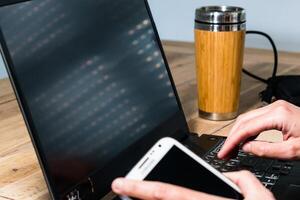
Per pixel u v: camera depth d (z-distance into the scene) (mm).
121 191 476
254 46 1763
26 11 613
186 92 1137
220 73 944
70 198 593
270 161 735
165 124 821
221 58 937
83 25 708
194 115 1000
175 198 468
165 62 884
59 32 658
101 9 759
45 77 612
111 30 768
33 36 612
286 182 674
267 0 1717
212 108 966
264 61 1417
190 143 819
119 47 774
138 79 798
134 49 811
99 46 729
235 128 724
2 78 1273
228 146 706
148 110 795
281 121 707
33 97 586
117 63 761
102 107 698
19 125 926
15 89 564
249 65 1361
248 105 1044
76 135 634
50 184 572
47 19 643
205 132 905
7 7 586
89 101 676
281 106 728
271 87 1068
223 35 924
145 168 565
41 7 639
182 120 869
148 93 811
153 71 843
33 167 752
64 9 680
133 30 822
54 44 643
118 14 797
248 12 1764
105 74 726
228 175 563
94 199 629
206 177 563
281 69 1322
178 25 1952
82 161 627
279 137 828
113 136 699
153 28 878
